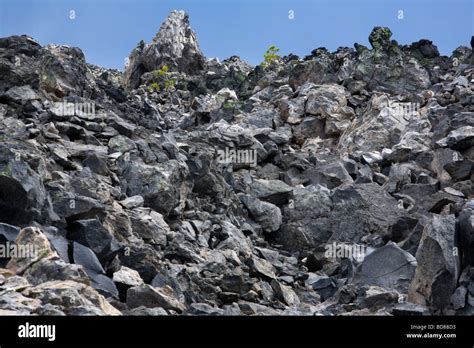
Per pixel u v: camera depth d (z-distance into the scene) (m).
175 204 23.25
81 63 33.41
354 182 31.88
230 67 68.38
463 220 17.11
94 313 12.09
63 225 16.92
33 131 22.02
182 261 19.80
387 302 16.86
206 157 26.80
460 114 33.78
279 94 46.41
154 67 71.38
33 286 13.35
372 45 48.09
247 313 15.96
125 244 18.16
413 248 22.34
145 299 14.83
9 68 25.42
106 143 25.00
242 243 23.25
